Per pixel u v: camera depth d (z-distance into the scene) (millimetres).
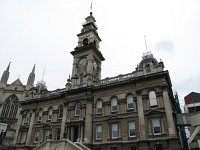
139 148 29688
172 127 28531
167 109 30094
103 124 35406
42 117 45031
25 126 46531
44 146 27953
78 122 37438
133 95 34781
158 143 28641
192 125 32562
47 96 46750
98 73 48688
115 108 36000
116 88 37406
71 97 41688
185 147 44406
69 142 25781
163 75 32938
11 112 67625
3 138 53969
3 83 71188
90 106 38156
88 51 47000
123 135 32438
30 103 49312
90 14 56250
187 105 55562
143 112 32156
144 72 35469
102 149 33219
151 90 33406
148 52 39469
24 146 42969
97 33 52594
